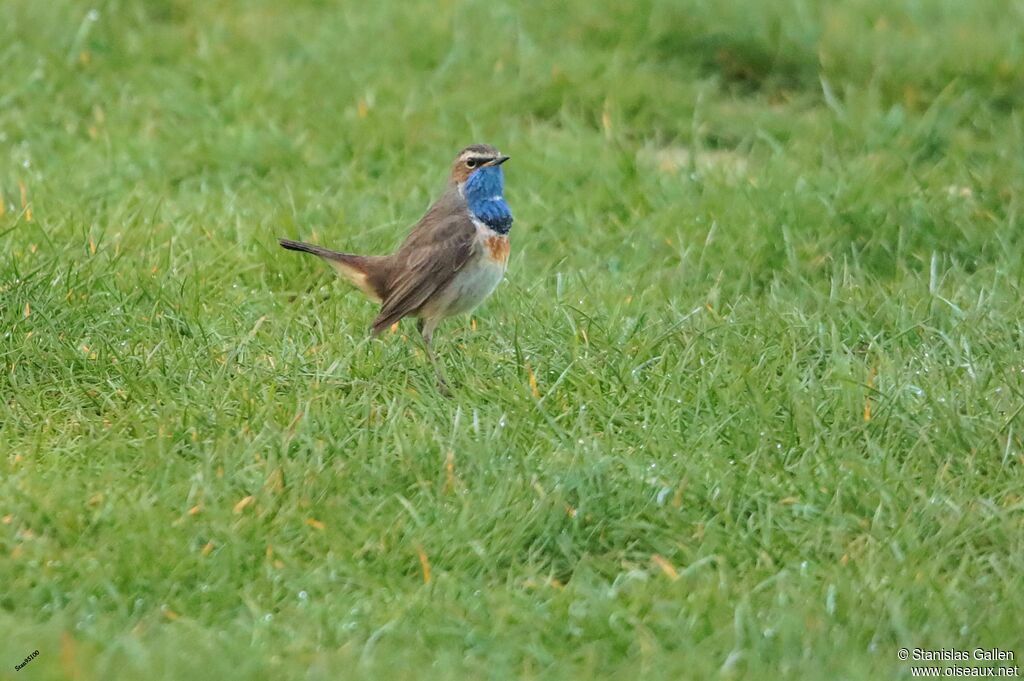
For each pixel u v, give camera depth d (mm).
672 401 11414
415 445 10742
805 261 14258
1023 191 15375
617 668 8750
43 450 10820
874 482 10297
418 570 9711
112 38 18875
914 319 12758
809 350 12461
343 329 12672
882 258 14453
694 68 19031
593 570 9812
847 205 15094
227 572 9477
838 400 11438
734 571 9719
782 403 11398
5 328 12141
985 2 20641
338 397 11625
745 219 14930
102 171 16016
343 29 19391
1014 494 10375
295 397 11461
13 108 17438
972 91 18016
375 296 12852
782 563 9836
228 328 12711
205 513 9969
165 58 18719
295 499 10094
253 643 8828
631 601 9352
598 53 18969
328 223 15039
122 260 13539
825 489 10352
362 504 10234
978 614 9125
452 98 17781
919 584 9328
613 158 16531
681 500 10273
